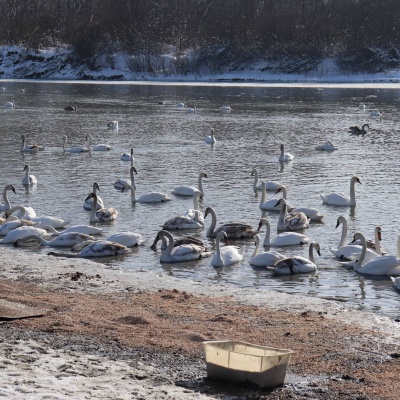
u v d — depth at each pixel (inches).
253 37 4852.4
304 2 5403.5
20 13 5575.8
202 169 1572.3
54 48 5142.7
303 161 1679.4
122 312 631.2
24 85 4311.0
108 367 489.1
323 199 1230.9
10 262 847.1
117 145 1946.4
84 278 774.5
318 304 689.6
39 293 701.9
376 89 3914.9
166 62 4793.3
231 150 1849.2
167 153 1797.5
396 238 1016.2
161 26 4977.9
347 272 849.5
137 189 1359.5
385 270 835.4
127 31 4921.3
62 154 1796.3
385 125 2415.1
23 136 1809.8
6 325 578.9
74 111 2834.6
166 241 936.3
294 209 1134.4
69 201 1250.6
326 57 4690.0
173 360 507.5
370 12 4857.3
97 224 1098.1
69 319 598.2
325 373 488.7
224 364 468.1
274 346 546.0
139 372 482.9
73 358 505.4
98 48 4906.5
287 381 473.7
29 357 502.6
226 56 4798.2
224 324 603.5
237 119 2583.7
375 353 534.3
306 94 3649.1
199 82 4530.0
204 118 2620.6
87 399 426.0
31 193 1316.4
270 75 4667.8
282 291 780.6
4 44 5231.3
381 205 1218.0
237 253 896.3
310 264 847.7
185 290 735.1
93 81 4653.1
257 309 661.9
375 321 634.8
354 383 471.2
